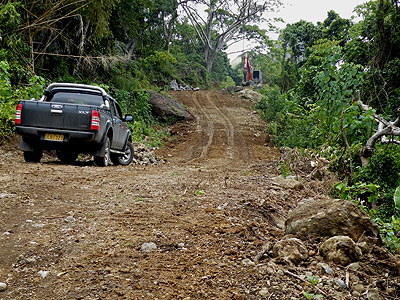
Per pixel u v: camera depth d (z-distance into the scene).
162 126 24.28
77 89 8.97
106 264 2.68
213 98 33.78
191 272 2.63
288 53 43.91
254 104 32.28
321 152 9.23
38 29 16.19
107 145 8.97
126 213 4.12
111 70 24.94
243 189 6.07
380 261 2.89
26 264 2.63
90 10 18.08
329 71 7.23
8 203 4.21
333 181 7.34
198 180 6.98
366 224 3.34
